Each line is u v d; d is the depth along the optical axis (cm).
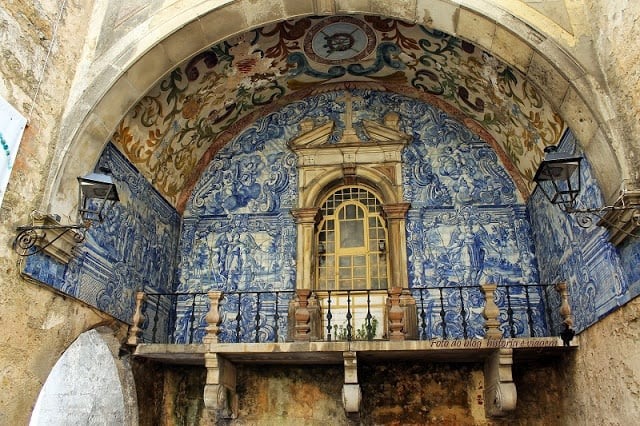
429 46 855
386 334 870
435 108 991
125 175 792
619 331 595
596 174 623
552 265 812
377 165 963
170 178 934
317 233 955
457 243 910
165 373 859
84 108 669
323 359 794
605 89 623
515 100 816
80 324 662
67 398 784
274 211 959
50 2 652
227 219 963
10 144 564
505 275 885
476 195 935
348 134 990
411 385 823
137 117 793
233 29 764
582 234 693
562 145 741
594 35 658
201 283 930
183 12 732
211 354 743
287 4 753
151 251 859
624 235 568
